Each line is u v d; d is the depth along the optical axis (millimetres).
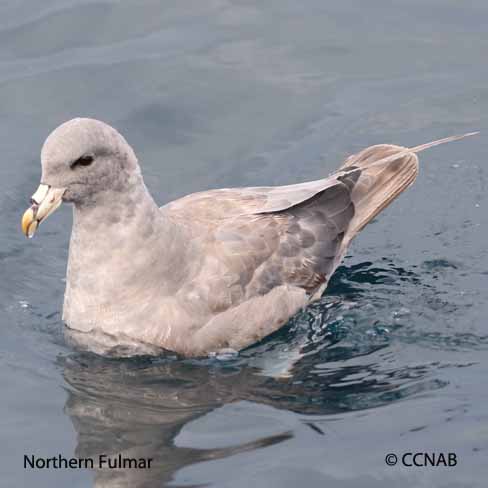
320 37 20000
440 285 15062
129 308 13391
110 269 13289
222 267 13719
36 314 14672
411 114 18406
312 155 17547
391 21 20438
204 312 13523
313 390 13016
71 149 12484
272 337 14164
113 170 12867
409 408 12484
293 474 11352
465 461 11508
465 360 13469
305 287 14547
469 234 16188
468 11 20641
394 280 15219
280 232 14391
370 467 11461
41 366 13531
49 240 16344
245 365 13609
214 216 14234
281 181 17062
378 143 17750
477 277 15211
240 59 19500
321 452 11727
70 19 20422
